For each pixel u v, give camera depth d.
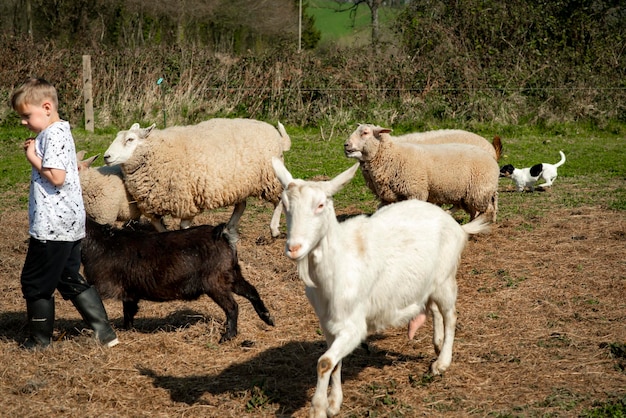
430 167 8.82
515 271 7.56
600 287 6.94
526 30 21.25
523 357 5.32
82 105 17.98
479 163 8.85
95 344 5.53
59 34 35.34
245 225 9.84
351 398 4.68
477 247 8.58
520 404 4.54
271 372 5.17
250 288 5.92
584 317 6.14
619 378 4.90
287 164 13.70
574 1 21.83
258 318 6.35
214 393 4.82
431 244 4.77
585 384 4.82
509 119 18.66
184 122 17.98
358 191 11.80
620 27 22.14
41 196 5.11
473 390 4.79
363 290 4.25
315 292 4.21
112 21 38.41
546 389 4.75
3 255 8.07
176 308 6.67
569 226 9.37
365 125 8.84
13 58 18.47
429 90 18.88
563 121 18.83
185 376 5.09
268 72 18.97
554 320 6.12
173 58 18.95
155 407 4.59
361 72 19.22
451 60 19.42
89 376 5.00
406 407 4.53
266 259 8.19
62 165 5.03
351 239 4.30
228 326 5.81
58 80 18.12
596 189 11.91
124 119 17.72
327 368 4.05
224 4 39.25
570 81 19.75
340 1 49.97
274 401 4.67
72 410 4.47
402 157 8.78
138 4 36.38
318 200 3.86
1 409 4.45
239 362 5.36
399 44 21.41
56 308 6.69
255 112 18.75
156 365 5.29
